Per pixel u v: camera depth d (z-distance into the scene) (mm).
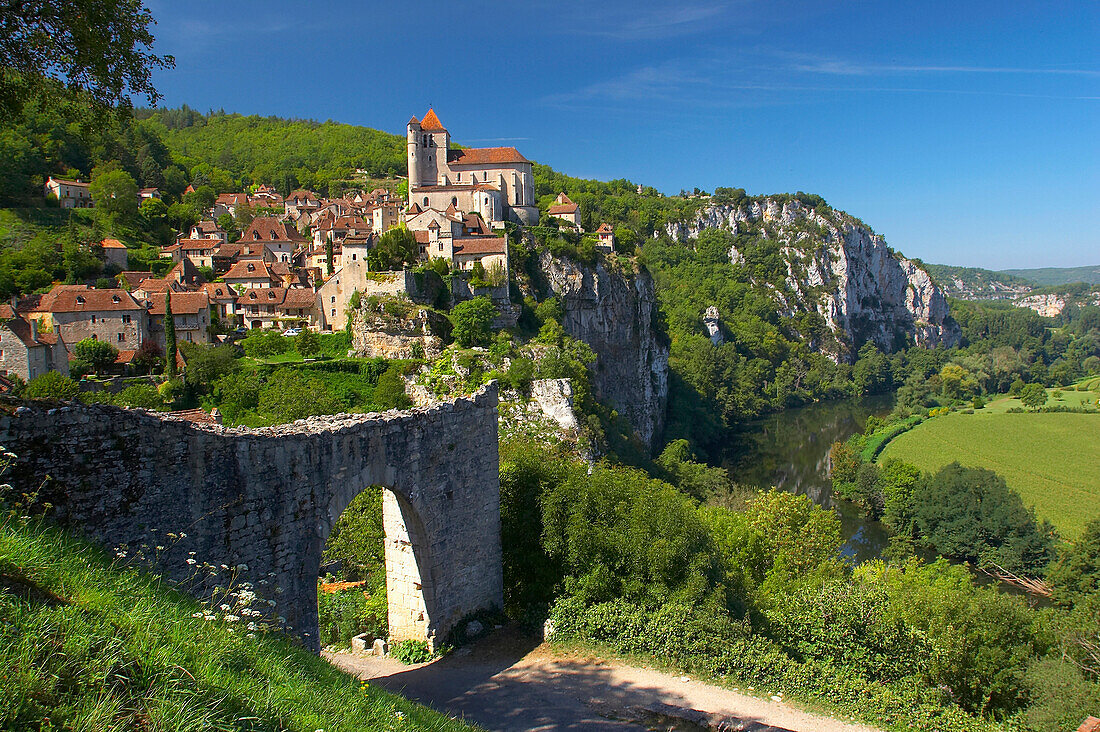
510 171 114000
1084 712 22234
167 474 14695
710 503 64500
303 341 77062
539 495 27016
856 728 20750
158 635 9812
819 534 41031
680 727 18875
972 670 25109
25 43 16234
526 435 60062
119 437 13867
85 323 74312
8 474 12336
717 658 22656
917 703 22625
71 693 7844
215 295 88250
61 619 8867
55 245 98812
